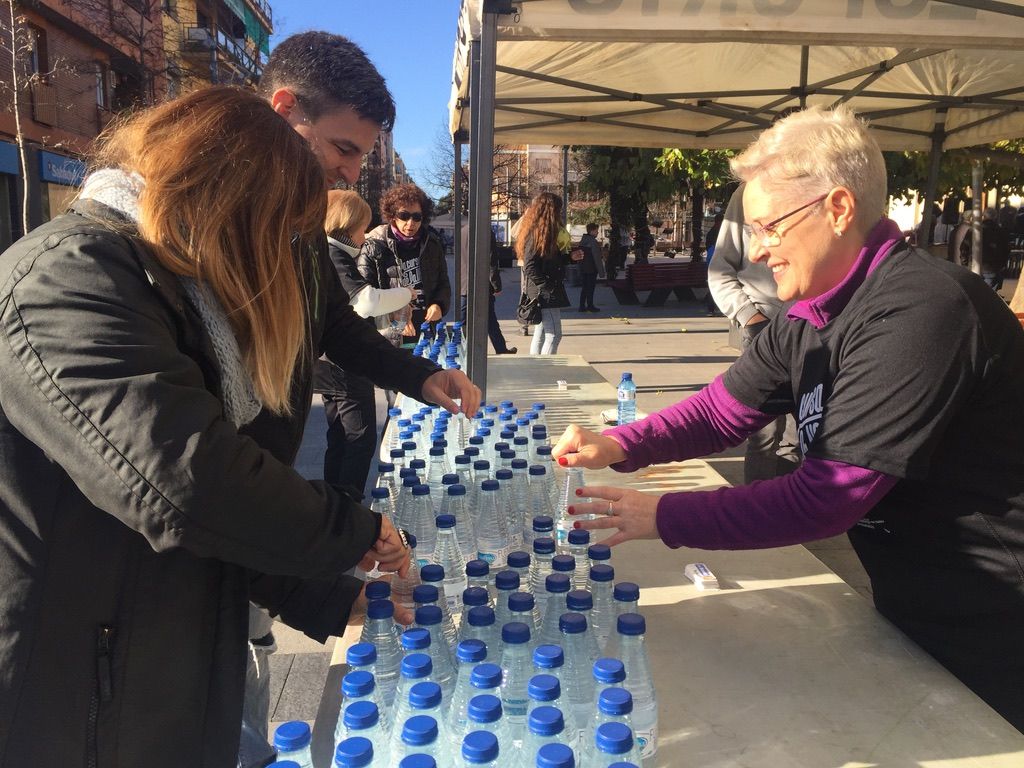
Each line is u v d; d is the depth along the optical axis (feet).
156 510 3.00
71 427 2.97
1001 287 41.01
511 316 46.29
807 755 3.91
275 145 3.60
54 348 2.98
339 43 5.11
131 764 3.43
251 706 5.95
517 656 3.62
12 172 49.55
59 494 3.29
